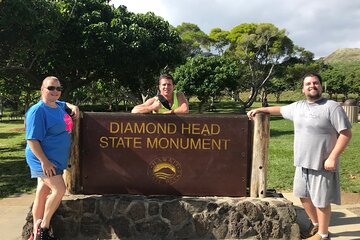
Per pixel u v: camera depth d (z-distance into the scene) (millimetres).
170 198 4441
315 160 3904
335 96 61188
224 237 4312
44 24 12914
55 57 15758
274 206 4289
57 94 3873
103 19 16578
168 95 4664
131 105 41219
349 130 3793
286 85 57344
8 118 37219
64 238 4383
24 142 16078
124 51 16000
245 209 4301
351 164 8773
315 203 3959
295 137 4125
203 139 4516
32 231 4309
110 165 4582
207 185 4535
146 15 18141
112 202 4395
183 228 4359
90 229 4395
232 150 4512
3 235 4648
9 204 6262
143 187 4570
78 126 4574
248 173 4551
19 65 14938
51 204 3889
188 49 38125
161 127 4535
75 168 4586
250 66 35656
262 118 4402
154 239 4328
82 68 16422
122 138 4562
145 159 4562
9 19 10875
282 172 8039
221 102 52688
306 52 38719
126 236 4371
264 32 35125
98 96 34250
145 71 18188
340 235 4477
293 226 4262
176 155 4543
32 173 3896
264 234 4273
